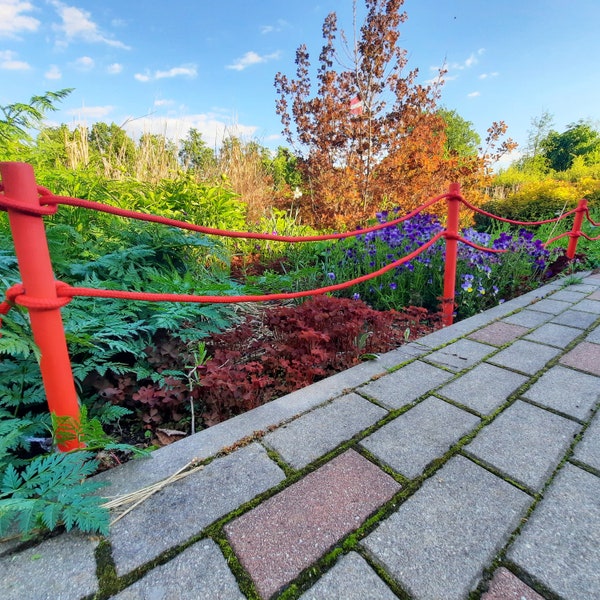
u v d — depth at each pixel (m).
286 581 0.72
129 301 1.69
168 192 3.50
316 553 0.78
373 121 5.36
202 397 1.42
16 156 2.37
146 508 0.90
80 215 2.24
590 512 0.86
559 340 1.94
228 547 0.79
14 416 1.11
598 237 4.11
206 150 5.20
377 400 1.38
